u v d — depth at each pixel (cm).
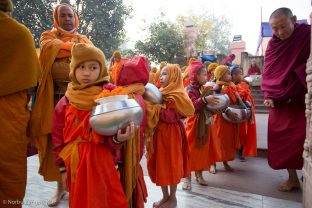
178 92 295
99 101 190
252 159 549
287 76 367
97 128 184
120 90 194
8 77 228
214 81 494
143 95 274
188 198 354
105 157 199
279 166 381
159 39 1916
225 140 454
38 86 296
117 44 1797
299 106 368
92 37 1719
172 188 317
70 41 328
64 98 215
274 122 386
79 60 202
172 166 296
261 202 344
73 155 198
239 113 427
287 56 373
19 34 231
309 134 284
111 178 197
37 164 467
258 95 1260
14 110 235
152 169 307
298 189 389
